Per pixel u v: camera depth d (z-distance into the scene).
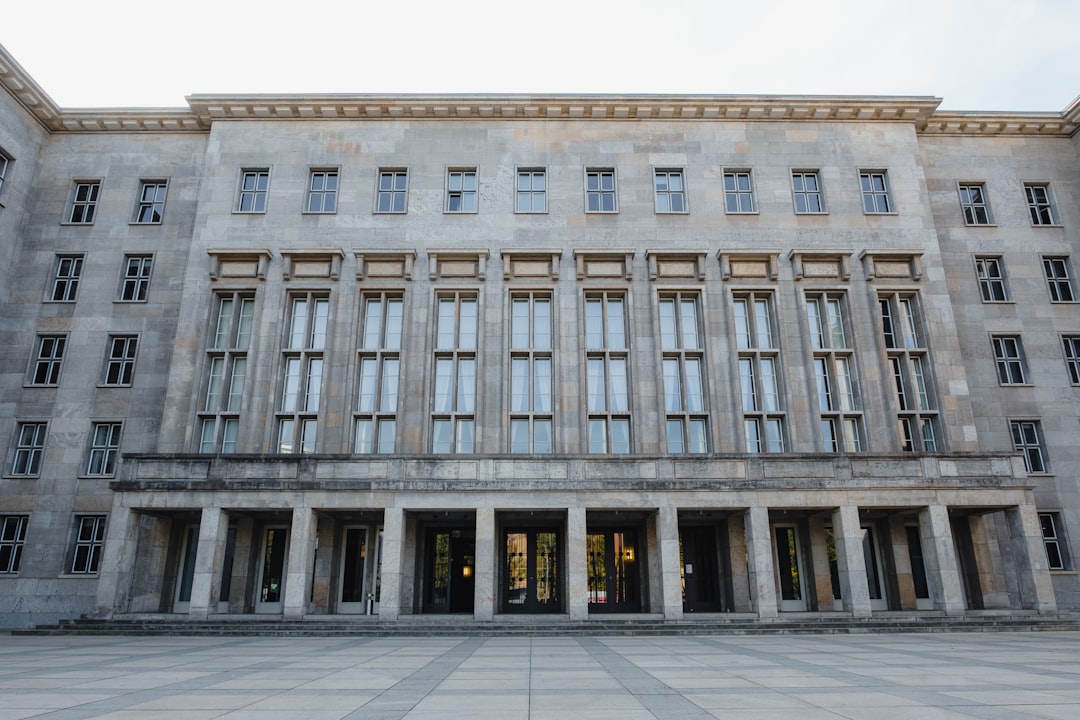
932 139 31.72
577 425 26.31
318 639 19.39
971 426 26.67
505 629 20.52
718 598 25.62
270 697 9.23
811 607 24.92
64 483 26.73
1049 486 27.42
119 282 29.20
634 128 30.48
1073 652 14.91
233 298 28.06
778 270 28.25
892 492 22.75
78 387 27.84
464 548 26.39
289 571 21.83
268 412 26.23
